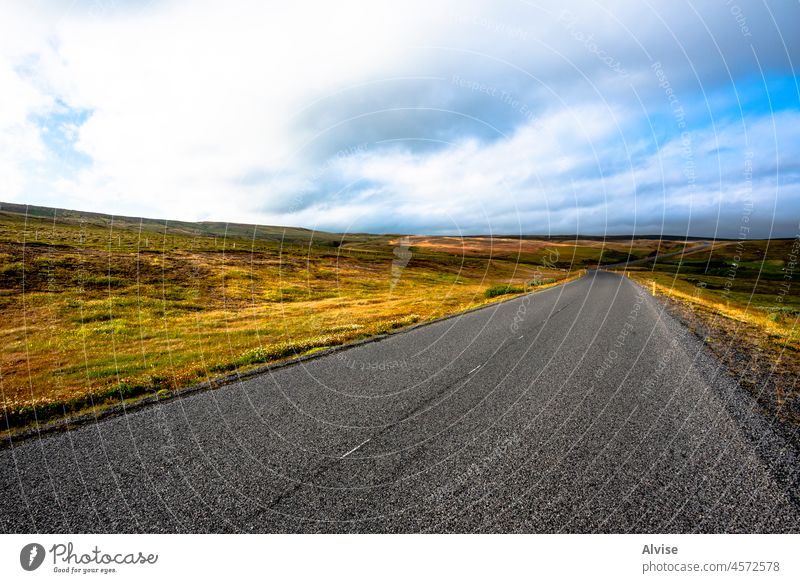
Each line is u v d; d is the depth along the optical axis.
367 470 4.28
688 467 4.01
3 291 21.17
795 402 5.45
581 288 29.50
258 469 4.39
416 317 16.23
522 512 3.52
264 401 6.49
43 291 22.12
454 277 46.38
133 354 11.78
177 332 15.16
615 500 3.61
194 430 5.43
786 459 4.05
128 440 5.20
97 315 18.67
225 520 3.59
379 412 5.88
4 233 36.56
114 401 6.98
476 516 3.49
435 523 3.43
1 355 12.14
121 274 27.69
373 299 26.25
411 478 4.10
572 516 3.45
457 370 7.93
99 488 4.13
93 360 11.12
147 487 4.12
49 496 4.03
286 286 31.12
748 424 4.80
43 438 5.36
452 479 4.04
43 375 9.73
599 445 4.55
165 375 8.62
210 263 35.97
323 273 39.56
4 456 4.90
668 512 3.44
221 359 10.15
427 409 5.92
